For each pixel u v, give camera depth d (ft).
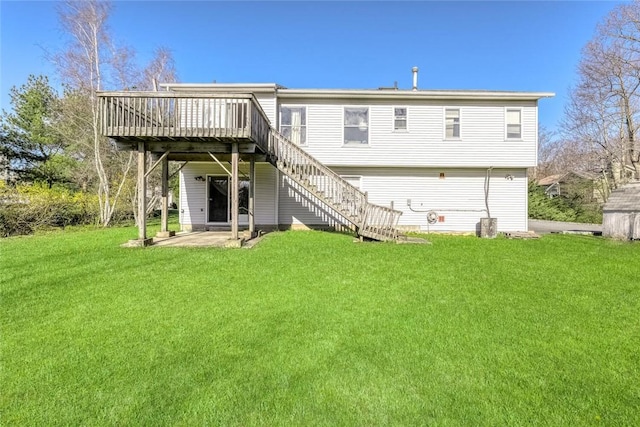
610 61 69.77
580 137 81.87
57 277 19.08
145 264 22.39
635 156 71.56
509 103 43.73
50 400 8.38
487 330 12.72
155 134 28.19
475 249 30.27
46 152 82.07
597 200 83.51
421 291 17.44
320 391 8.84
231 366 9.98
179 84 41.65
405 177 45.37
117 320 13.26
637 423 7.75
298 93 42.96
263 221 44.34
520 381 9.39
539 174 124.98
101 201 54.80
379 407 8.25
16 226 39.88
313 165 36.86
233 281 18.79
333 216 44.80
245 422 7.68
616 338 12.11
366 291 17.34
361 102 44.06
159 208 84.69
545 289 18.01
